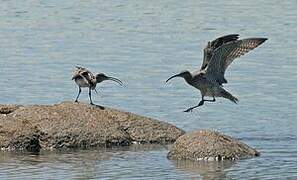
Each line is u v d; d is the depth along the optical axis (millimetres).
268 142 21656
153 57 35250
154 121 21984
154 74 31656
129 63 33844
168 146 21312
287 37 40344
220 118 24922
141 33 42062
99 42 39250
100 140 21188
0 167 19016
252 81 30438
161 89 29078
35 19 47312
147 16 48281
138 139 21547
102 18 47625
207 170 18656
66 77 31047
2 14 49250
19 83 29875
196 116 25203
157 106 26547
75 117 21375
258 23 45062
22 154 20391
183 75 19031
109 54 35969
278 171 18531
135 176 18141
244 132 23016
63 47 37875
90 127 21281
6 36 41219
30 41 39625
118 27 44188
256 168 18797
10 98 27516
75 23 45750
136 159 19828
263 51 36594
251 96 28016
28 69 32562
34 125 21141
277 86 29547
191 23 45469
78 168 18922
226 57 18391
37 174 18344
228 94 18969
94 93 28453
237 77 31172
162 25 44750
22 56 35469
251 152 19953
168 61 34312
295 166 19000
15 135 20812
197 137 19891
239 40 17984
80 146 21031
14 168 18906
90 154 20422
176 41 39469
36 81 30281
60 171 18641
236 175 18234
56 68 32812
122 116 21859
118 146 21266
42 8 51938
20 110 21531
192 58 35031
